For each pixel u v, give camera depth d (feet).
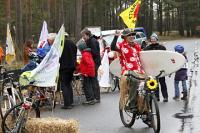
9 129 29.07
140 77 33.47
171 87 57.77
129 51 35.32
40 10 186.60
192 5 305.94
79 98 50.88
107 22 261.44
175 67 36.45
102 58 56.59
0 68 39.91
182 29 310.24
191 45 170.09
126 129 34.76
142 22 278.46
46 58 38.32
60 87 46.73
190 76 67.77
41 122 28.89
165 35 306.35
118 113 41.68
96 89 47.75
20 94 34.58
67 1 225.56
